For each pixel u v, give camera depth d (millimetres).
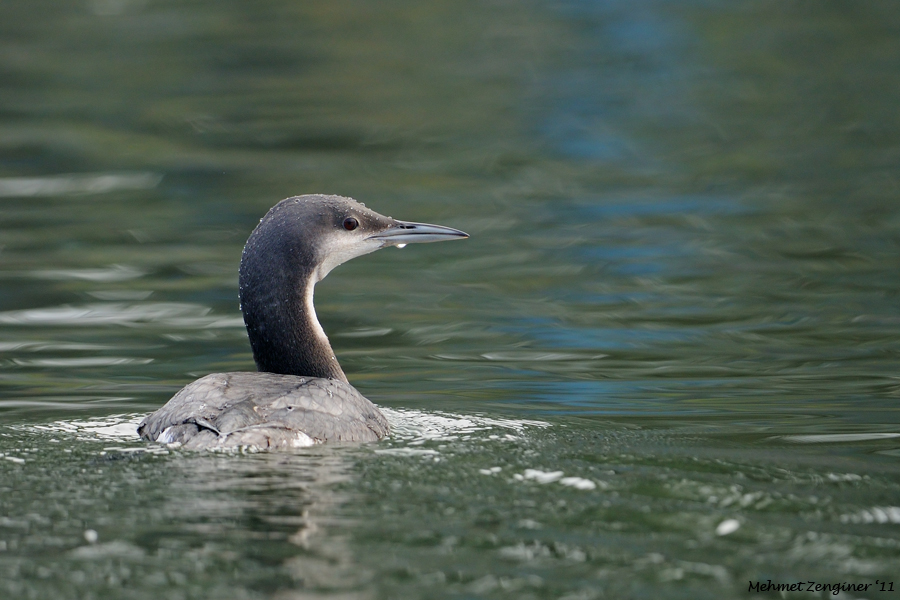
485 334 13711
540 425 9531
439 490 7234
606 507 6941
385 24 37188
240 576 5930
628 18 38125
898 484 7535
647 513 6871
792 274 15969
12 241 17516
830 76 30047
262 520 6691
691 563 6164
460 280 16266
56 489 7223
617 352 12836
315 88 28828
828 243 17422
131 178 21281
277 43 33969
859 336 13219
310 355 9938
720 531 6594
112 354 12711
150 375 11914
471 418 9828
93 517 6723
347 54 32750
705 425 9711
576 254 17281
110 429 9250
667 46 34188
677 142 24281
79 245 17391
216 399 8422
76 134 24266
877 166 22000
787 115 26422
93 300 14883
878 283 15406
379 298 15469
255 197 20016
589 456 8125
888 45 33344
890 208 19219
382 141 24281
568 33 36125
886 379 11484
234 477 7438
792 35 35156
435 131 25266
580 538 6469
